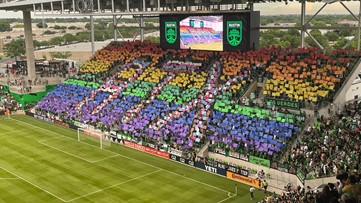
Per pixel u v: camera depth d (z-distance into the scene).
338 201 13.64
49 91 80.25
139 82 67.88
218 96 56.16
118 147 54.94
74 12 49.28
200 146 49.62
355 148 37.19
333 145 39.41
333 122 43.84
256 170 42.91
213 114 52.94
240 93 55.56
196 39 65.75
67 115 66.81
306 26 58.88
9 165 48.16
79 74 78.69
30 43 81.50
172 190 40.50
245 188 40.84
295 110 49.03
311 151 40.38
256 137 46.72
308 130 44.59
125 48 79.56
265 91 53.91
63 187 41.59
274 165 42.03
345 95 50.38
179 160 48.81
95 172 45.66
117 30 84.88
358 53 53.72
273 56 59.75
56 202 38.12
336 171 34.25
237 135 48.22
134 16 78.88
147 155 51.62
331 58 55.00
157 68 69.38
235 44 61.50
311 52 57.75
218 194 39.38
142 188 41.12
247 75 58.09
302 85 52.06
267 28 61.97
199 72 63.47
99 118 62.66
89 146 55.38
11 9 78.56
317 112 46.50
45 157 50.94
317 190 29.20
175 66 67.56
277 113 48.62
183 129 53.00
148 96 63.41
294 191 33.66
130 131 56.75
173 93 61.47
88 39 157.50
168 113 57.09
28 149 54.25
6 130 64.06
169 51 71.81
